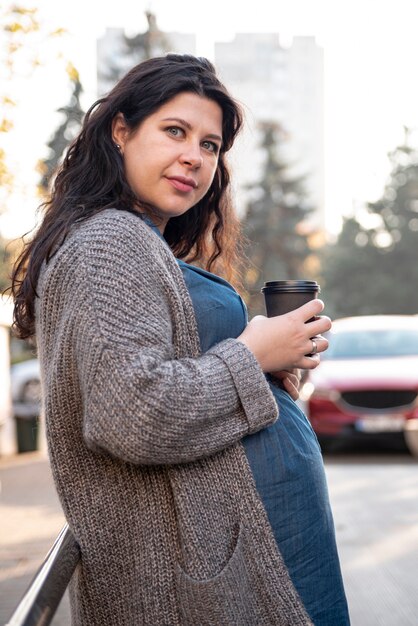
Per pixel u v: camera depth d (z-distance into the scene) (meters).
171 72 1.86
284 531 1.71
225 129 1.99
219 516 1.66
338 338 11.74
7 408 10.09
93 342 1.54
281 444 1.76
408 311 61.75
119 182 1.83
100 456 1.66
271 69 114.62
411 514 6.84
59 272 1.62
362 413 10.38
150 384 1.52
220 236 2.46
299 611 1.68
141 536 1.65
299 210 52.56
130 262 1.62
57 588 1.38
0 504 7.08
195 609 1.61
